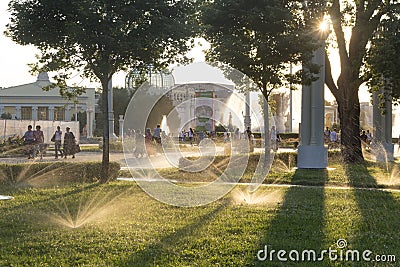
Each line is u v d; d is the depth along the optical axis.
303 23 19.86
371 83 22.84
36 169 16.28
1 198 12.59
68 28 13.42
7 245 7.93
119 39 13.77
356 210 10.97
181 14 14.56
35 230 8.94
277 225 9.31
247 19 18.97
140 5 13.80
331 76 24.59
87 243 8.00
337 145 34.47
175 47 14.45
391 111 26.97
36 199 12.38
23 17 13.80
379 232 8.91
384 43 19.77
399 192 13.96
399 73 19.72
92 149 37.50
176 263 6.91
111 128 38.69
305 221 9.70
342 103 24.25
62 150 30.12
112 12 13.48
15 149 30.39
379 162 24.20
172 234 8.59
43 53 14.60
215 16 19.09
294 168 20.70
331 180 16.61
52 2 13.49
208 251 7.55
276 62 19.22
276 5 19.23
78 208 11.08
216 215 10.29
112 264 6.88
